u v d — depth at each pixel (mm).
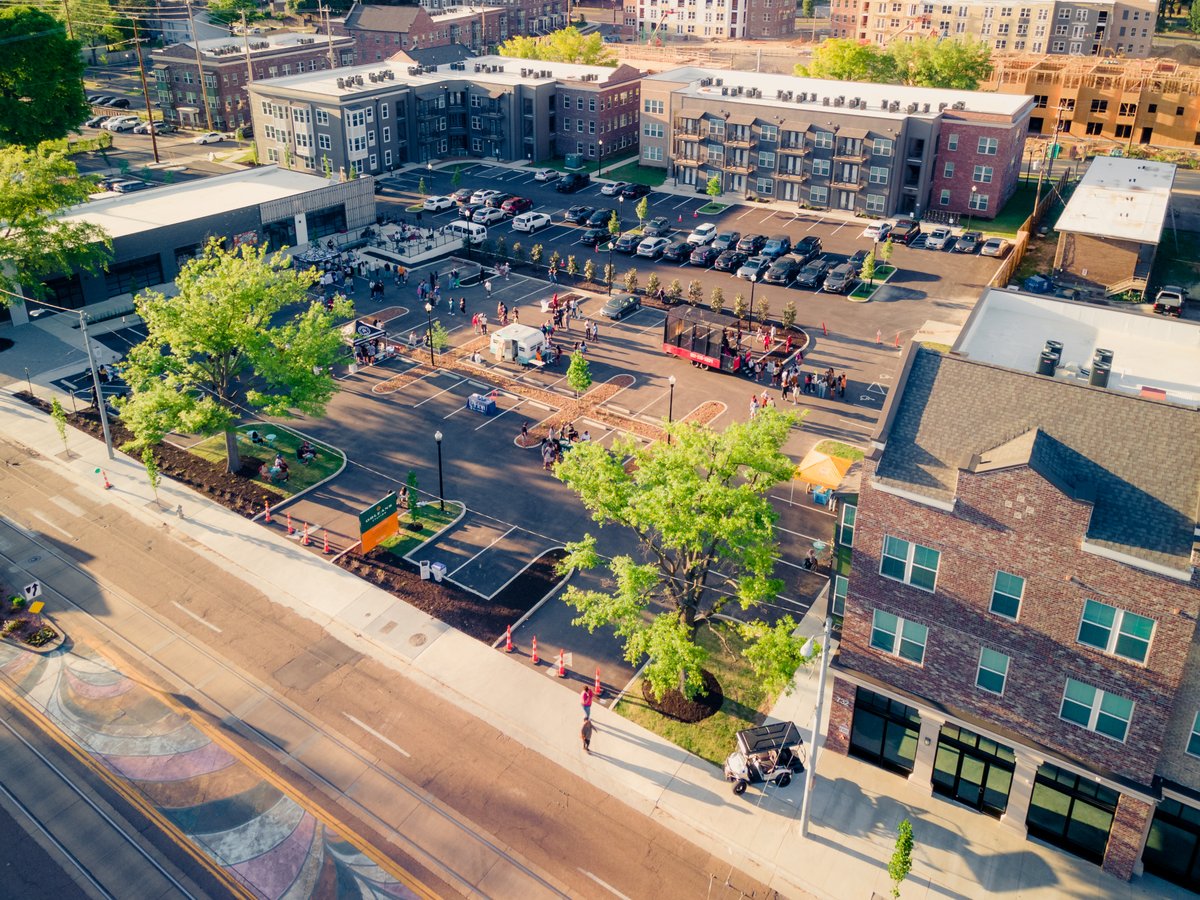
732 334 75375
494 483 56719
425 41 177375
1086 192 95625
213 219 86188
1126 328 50875
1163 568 28797
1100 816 33000
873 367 71500
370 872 33312
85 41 176125
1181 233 103812
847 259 92938
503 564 49594
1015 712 33406
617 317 79312
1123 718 31141
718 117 109750
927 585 33844
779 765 36656
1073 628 31188
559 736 39094
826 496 54844
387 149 120125
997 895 32406
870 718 37375
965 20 180375
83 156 126125
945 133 102625
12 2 168375
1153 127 136250
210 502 54312
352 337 64438
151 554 49875
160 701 40594
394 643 44031
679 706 40531
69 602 46312
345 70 129125
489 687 41594
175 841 34469
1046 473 30250
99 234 74188
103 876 33219
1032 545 31109
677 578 41562
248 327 53812
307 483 56188
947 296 84875
